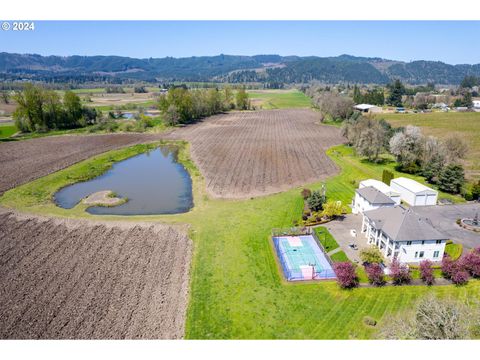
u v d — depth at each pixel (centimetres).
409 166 8794
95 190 7994
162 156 11281
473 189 7069
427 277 4256
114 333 3484
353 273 4191
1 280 4366
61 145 12156
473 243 5334
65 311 3809
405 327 3086
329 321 3678
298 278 4438
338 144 12294
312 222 5962
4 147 11694
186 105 17475
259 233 5603
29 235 5566
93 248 5156
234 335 3481
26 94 13812
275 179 8506
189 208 6875
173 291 4175
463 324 2955
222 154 11138
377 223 5075
